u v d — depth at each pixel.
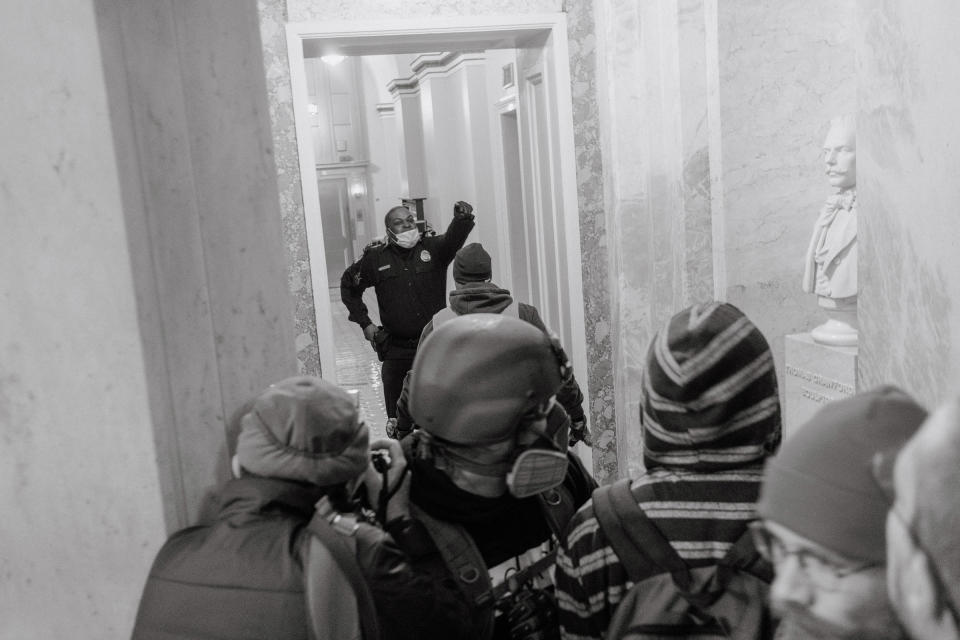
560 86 4.93
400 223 5.60
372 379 8.80
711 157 4.20
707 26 4.09
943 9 2.26
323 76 16.02
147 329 1.58
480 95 8.65
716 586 1.12
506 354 1.44
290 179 4.75
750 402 1.18
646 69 4.51
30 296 1.56
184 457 1.71
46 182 1.52
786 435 4.06
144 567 1.64
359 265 5.72
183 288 1.70
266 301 1.85
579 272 5.12
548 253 5.55
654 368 1.21
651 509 1.18
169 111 1.67
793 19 4.03
